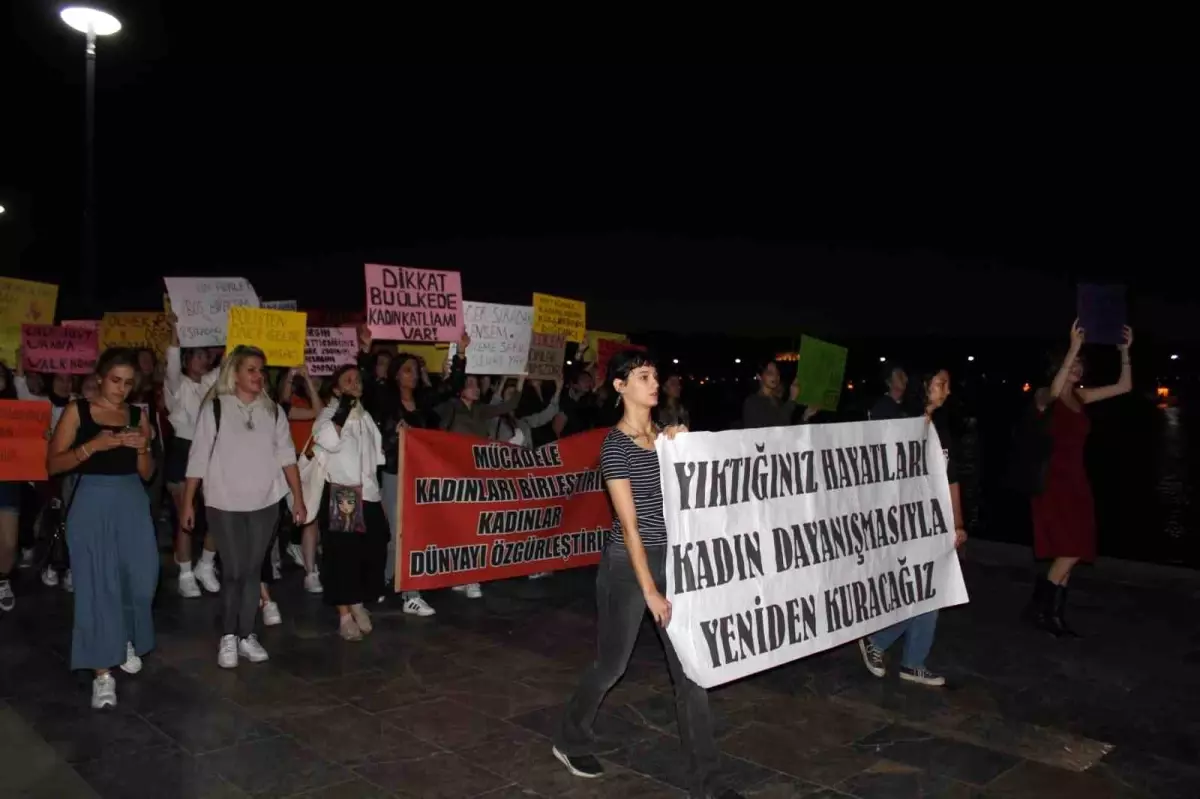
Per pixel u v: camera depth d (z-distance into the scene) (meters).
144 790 4.22
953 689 5.74
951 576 5.78
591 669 4.26
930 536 5.67
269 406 6.19
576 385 10.88
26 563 9.40
